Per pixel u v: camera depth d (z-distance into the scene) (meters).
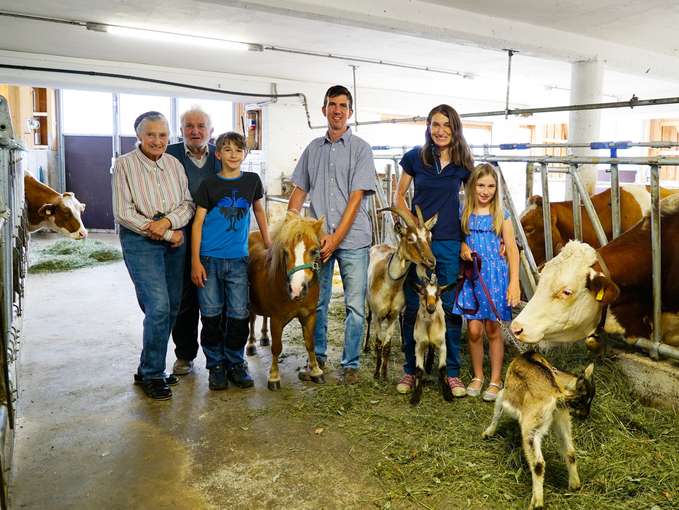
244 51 8.01
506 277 3.50
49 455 2.94
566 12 6.11
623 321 3.39
